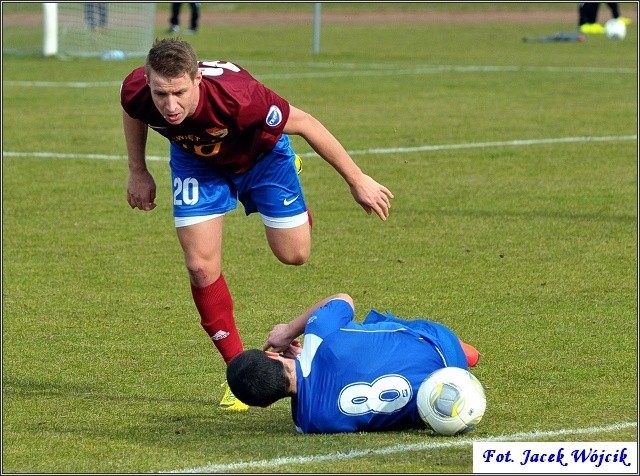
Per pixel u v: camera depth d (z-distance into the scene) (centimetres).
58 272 2531
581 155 3975
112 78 6681
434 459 1349
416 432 1476
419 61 7556
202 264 1664
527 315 2119
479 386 1458
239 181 1686
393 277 2436
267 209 1728
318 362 1475
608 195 3291
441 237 2809
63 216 3131
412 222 2984
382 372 1467
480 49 8350
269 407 1647
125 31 8112
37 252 2722
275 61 7562
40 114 5178
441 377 1447
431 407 1436
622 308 2159
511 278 2405
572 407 1587
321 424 1466
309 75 6744
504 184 3484
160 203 3331
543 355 1866
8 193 3444
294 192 1725
